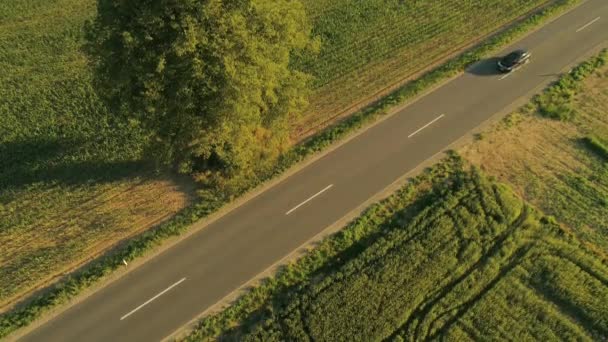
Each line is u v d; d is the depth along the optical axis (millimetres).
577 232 40000
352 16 59969
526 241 39250
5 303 36562
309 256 38938
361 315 35250
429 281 36969
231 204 42469
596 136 47125
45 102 51156
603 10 60719
